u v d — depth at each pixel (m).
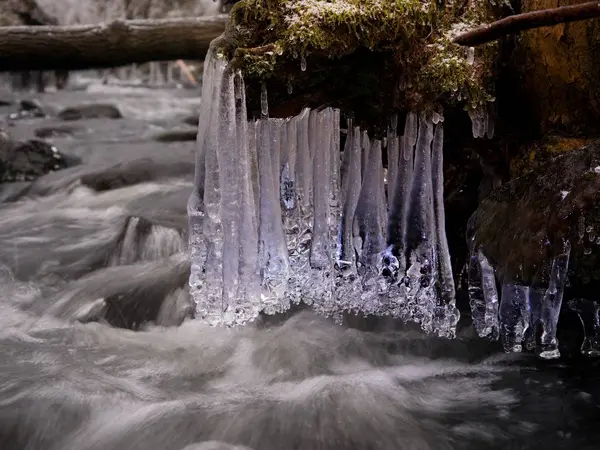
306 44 2.68
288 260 3.07
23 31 6.59
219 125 2.75
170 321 3.72
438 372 3.10
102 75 15.01
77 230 5.56
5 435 2.66
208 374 3.12
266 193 2.97
